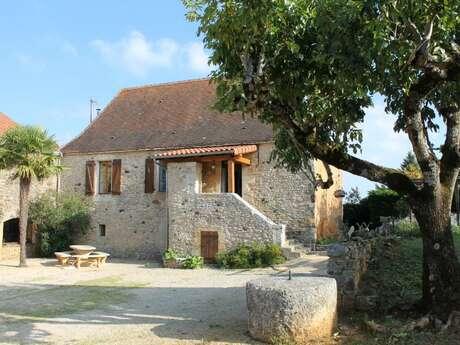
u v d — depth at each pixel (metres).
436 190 7.21
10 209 20.94
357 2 5.95
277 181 18.56
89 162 22.39
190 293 11.37
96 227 21.98
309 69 7.08
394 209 20.52
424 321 6.83
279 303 6.62
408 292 8.39
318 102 8.02
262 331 6.76
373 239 10.43
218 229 17.47
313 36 6.71
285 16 6.36
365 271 9.45
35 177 18.14
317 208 18.34
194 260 16.81
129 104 25.19
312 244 17.66
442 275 7.04
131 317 8.74
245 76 6.95
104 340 7.12
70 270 16.83
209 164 20.05
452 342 6.23
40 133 18.17
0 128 23.84
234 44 6.80
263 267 15.58
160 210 20.64
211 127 20.83
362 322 7.27
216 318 8.40
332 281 7.12
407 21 6.07
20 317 8.88
